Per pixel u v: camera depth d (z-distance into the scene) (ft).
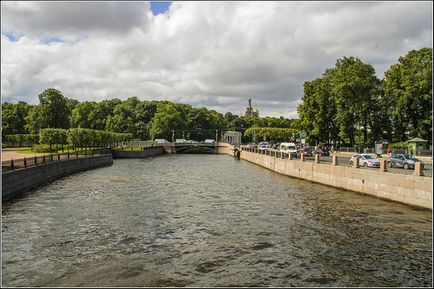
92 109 466.29
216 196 115.85
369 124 248.52
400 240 68.64
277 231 74.49
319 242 67.56
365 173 117.91
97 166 222.28
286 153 196.34
